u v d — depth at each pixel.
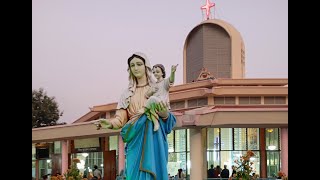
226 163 42.62
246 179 18.09
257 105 39.66
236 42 70.12
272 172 42.50
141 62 12.95
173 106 46.53
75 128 45.47
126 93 13.09
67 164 48.19
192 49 73.44
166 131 12.95
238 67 70.38
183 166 42.81
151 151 12.48
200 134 36.12
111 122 12.92
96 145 50.47
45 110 72.50
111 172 27.08
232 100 43.72
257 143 42.91
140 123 12.57
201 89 43.34
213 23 70.62
